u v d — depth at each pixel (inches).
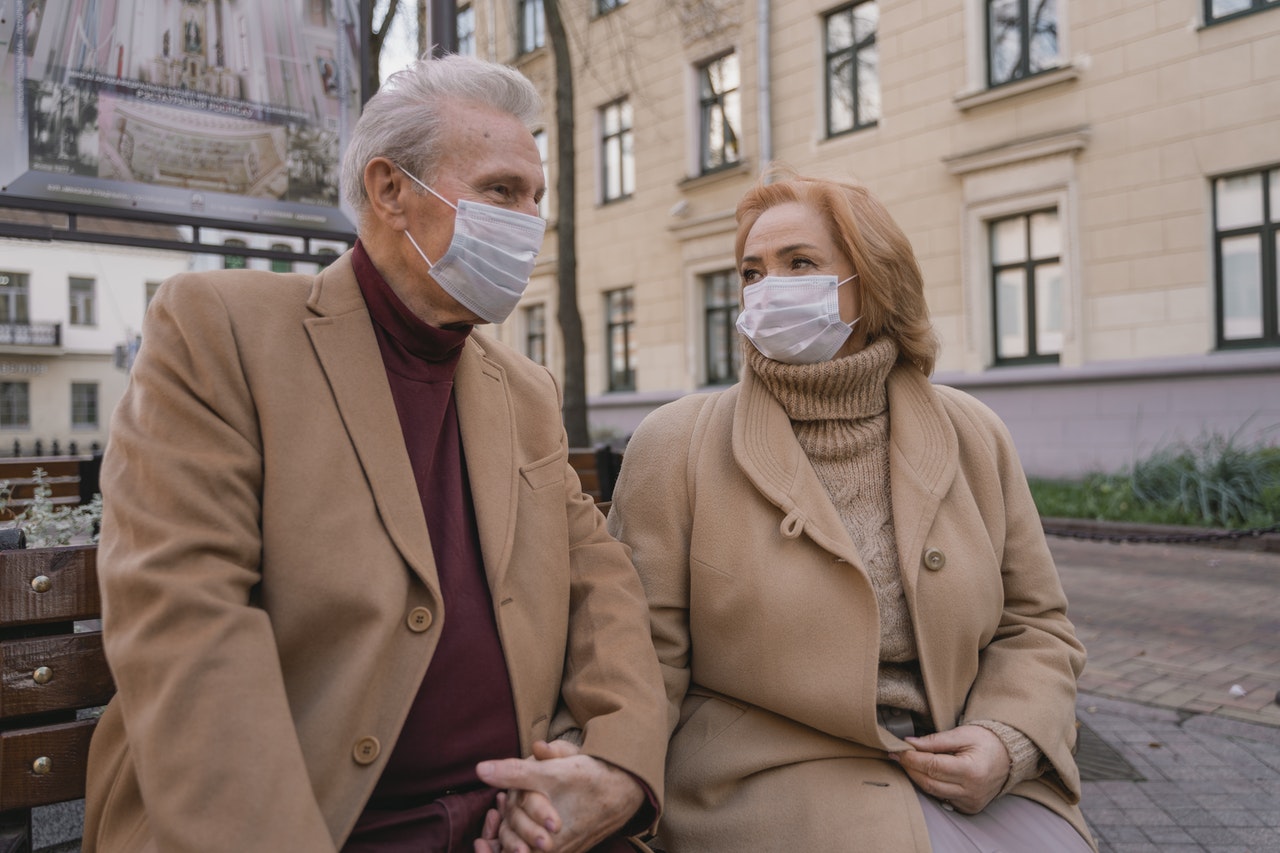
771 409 66.9
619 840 54.5
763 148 554.3
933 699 60.6
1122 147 417.7
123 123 131.3
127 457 47.7
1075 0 427.5
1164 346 410.3
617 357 676.1
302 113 145.9
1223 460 362.6
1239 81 385.4
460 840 49.6
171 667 42.7
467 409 58.7
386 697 48.9
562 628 59.2
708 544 63.6
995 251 468.4
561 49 425.4
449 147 55.8
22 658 49.9
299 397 50.8
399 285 57.6
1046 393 446.6
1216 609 231.3
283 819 41.6
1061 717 60.9
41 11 124.9
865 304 68.1
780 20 550.0
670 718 61.0
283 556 48.3
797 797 58.0
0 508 95.7
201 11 136.9
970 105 461.7
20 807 49.7
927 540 62.7
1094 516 378.3
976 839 56.2
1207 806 114.1
